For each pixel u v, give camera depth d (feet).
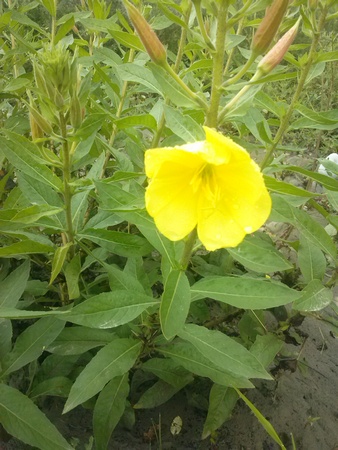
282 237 1.62
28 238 0.96
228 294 0.78
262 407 1.24
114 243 0.92
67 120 0.78
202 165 0.57
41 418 0.77
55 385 0.92
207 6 0.67
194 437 1.13
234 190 0.60
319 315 1.08
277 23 0.66
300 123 1.02
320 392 1.32
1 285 0.93
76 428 1.06
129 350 0.87
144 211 0.78
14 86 1.24
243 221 0.59
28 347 0.87
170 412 1.17
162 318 0.67
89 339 0.97
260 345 1.02
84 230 0.91
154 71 0.69
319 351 1.46
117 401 0.90
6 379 0.96
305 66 0.99
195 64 1.07
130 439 1.09
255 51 0.69
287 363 1.19
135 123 0.92
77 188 0.95
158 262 1.18
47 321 0.89
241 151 0.52
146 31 0.66
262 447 1.15
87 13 1.34
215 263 1.24
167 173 0.58
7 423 0.75
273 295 0.77
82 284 1.12
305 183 2.15
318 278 1.04
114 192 0.80
